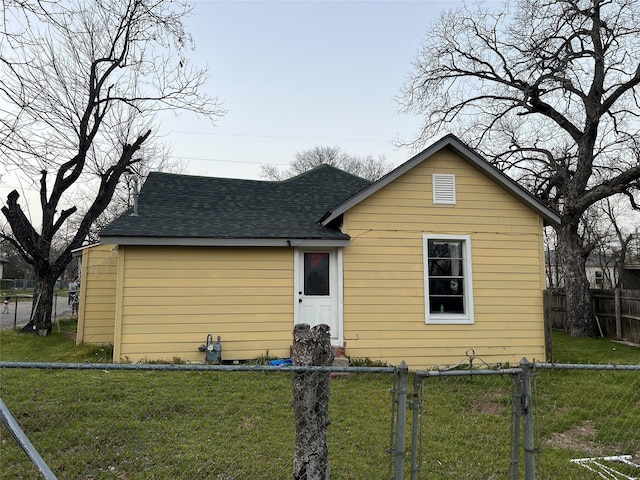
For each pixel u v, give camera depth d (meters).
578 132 16.56
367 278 9.09
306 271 9.18
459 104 19.25
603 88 16.14
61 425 4.74
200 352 8.57
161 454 4.09
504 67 18.09
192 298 8.66
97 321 11.47
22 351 10.45
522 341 9.34
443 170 9.52
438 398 6.11
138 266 8.55
